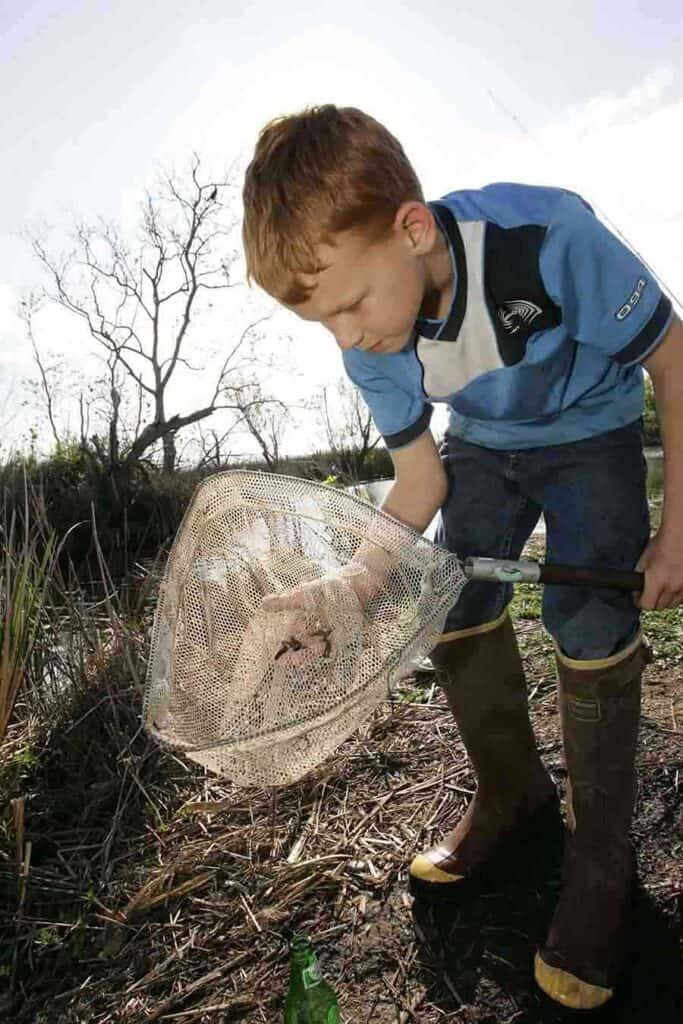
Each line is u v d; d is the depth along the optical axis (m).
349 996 1.65
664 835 1.96
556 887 1.86
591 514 1.71
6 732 2.61
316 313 1.51
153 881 2.00
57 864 2.13
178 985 1.72
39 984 1.77
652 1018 1.54
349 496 1.62
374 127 1.49
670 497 1.60
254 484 1.61
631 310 1.55
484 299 1.57
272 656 1.49
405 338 1.57
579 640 1.64
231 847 2.13
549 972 1.59
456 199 1.60
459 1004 1.61
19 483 6.65
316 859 2.02
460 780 2.28
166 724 1.48
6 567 2.74
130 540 6.50
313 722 1.39
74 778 2.47
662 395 1.61
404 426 1.82
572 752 1.68
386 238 1.44
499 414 1.72
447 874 1.87
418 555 1.55
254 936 1.83
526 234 1.54
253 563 1.59
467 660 1.84
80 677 2.79
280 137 1.46
